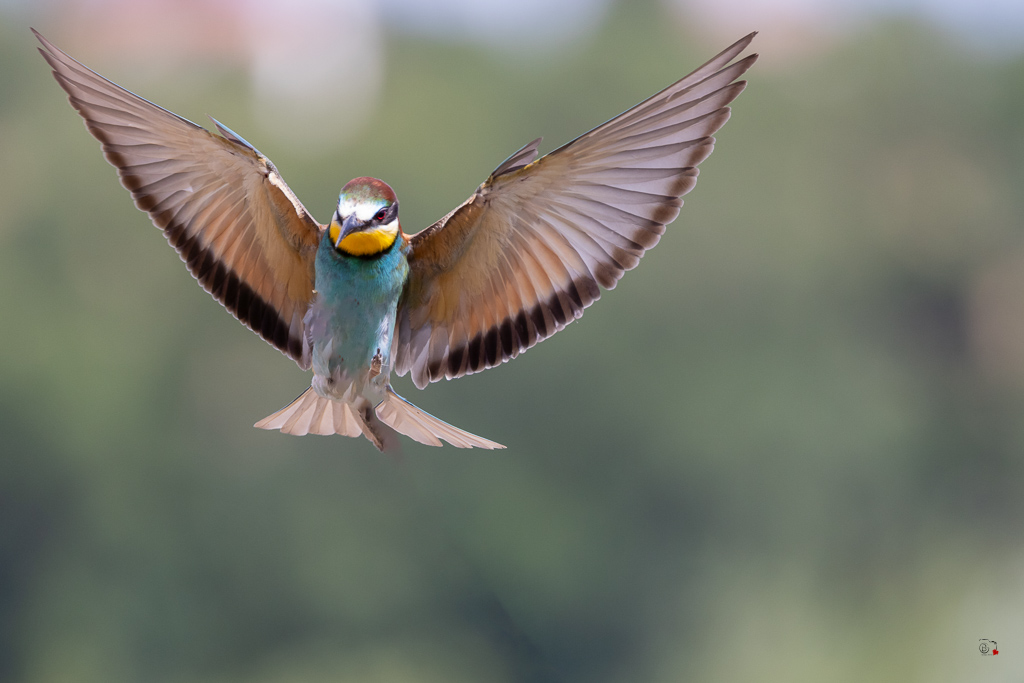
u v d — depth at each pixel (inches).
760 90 1208.8
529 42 1349.7
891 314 1195.3
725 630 971.9
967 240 1219.2
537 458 1022.4
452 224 164.6
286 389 1028.5
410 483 999.6
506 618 1018.7
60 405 971.3
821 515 1038.4
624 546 1023.0
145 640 976.9
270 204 165.5
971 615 868.0
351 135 1237.1
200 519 997.8
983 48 1305.4
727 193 1122.0
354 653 984.9
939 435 1151.0
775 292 1084.5
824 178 1184.2
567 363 1027.9
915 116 1249.4
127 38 1284.4
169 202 164.2
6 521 968.3
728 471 1025.5
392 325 169.0
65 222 1026.1
